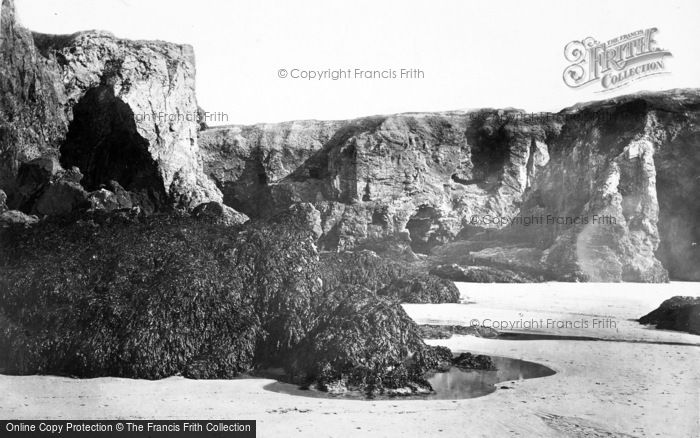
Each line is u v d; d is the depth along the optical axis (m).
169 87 44.50
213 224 16.45
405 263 38.41
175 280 13.71
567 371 13.59
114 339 12.99
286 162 52.97
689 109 41.97
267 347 13.65
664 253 40.56
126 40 44.38
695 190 40.28
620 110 42.88
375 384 12.14
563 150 47.06
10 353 12.97
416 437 9.59
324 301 14.20
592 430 9.84
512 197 48.59
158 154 42.47
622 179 39.06
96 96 41.16
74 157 40.50
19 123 37.31
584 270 34.78
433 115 52.41
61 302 13.79
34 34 42.91
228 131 54.59
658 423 10.24
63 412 10.62
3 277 14.08
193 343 13.28
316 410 10.87
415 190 48.69
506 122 50.28
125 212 17.83
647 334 18.08
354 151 48.59
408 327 13.73
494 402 11.34
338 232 46.00
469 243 44.84
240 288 14.20
